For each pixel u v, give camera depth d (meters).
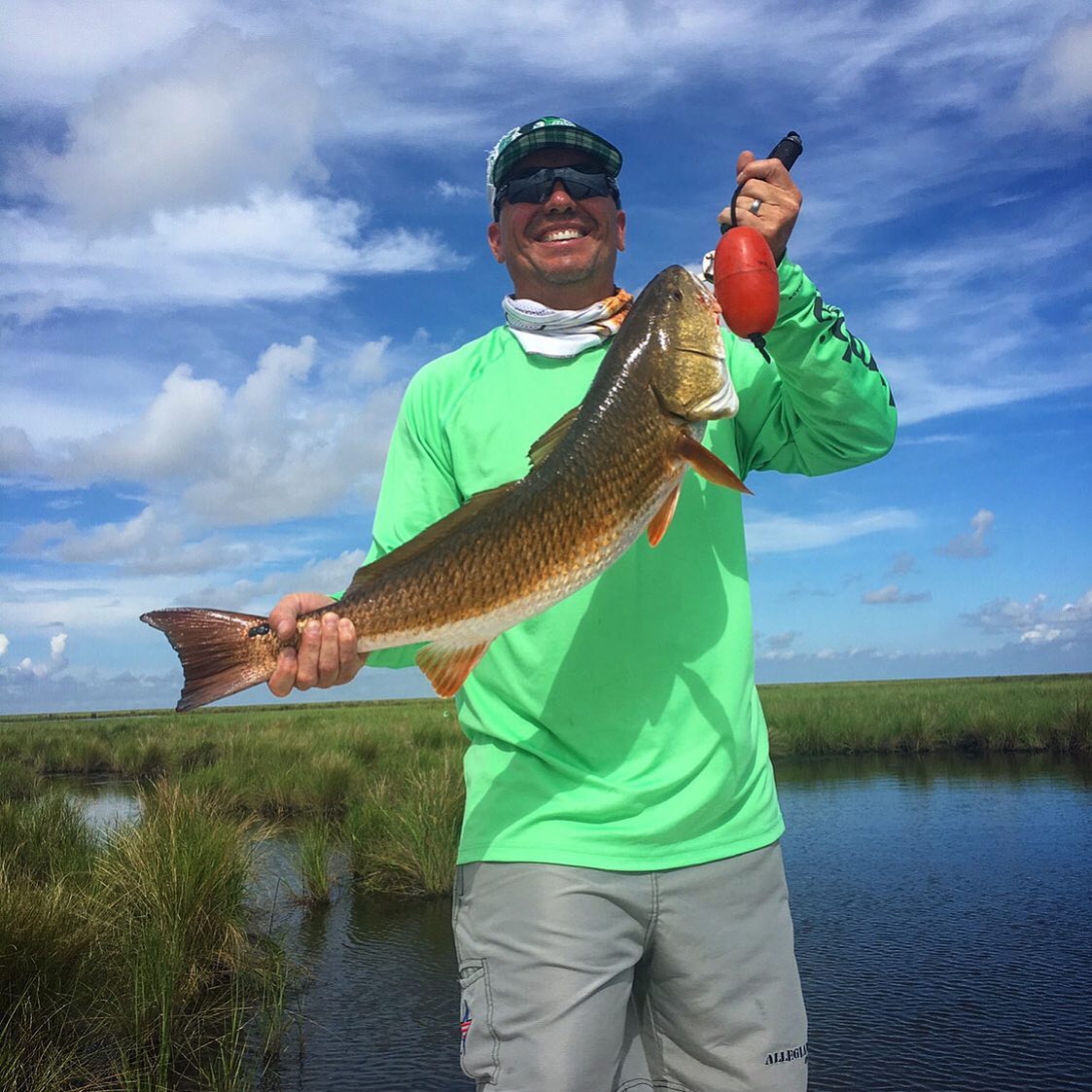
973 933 2.86
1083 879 3.40
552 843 1.10
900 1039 2.13
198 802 3.16
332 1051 2.17
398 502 1.33
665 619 1.17
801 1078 1.14
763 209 1.08
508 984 1.09
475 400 1.27
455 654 1.11
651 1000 1.18
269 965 2.62
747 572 1.24
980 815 4.67
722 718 1.15
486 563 1.09
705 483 1.22
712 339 1.13
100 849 3.08
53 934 2.13
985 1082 1.92
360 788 5.34
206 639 1.06
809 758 7.80
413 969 2.75
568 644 1.16
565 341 1.25
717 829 1.14
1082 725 7.45
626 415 1.11
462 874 1.17
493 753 1.18
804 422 1.21
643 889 1.10
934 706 8.90
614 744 1.14
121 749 8.55
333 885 3.72
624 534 1.11
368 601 1.08
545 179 1.25
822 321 1.11
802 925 3.01
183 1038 2.15
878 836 4.27
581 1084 1.05
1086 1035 2.13
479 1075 1.10
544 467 1.11
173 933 2.38
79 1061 1.95
